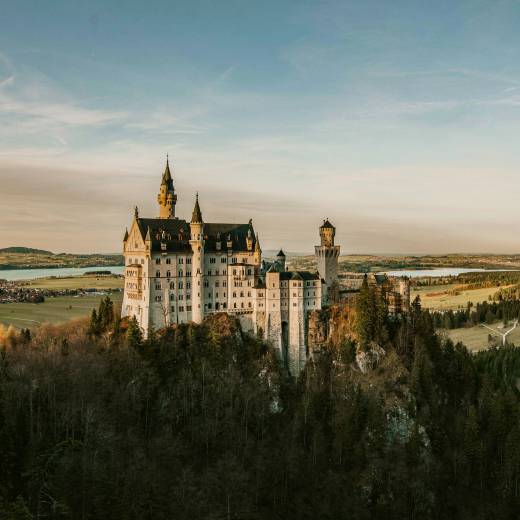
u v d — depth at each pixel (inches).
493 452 6481.3
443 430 6589.6
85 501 4397.1
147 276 7372.1
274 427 6752.0
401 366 7145.7
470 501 6023.6
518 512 5841.5
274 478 5812.0
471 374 7500.0
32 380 5984.3
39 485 4407.0
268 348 7687.0
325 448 6259.8
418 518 5797.2
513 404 6894.7
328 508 5620.1
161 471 5260.8
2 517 3695.9
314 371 7549.2
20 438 4832.7
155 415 6323.8
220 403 6584.6
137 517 4394.7
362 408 6569.9
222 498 5123.0
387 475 5964.6
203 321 7657.5
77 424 5492.1
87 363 6510.8
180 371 6840.6
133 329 6953.7
